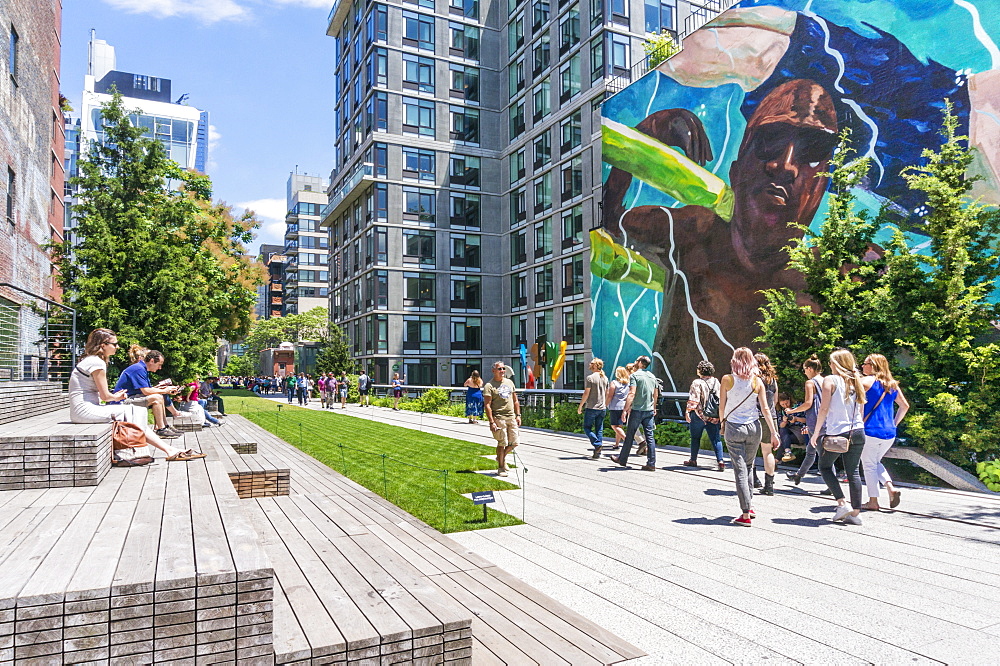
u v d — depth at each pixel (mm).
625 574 5152
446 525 6723
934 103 11117
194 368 22734
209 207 33000
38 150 21828
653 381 10680
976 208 9688
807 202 13039
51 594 2316
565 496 8383
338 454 12672
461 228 47562
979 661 3553
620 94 18578
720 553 5734
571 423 18094
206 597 2504
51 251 23969
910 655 3635
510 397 10359
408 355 45625
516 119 46469
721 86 15305
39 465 4539
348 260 52344
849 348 10406
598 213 36062
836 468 10172
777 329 11562
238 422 17797
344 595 3326
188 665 2477
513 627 3914
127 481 4805
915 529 6566
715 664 3510
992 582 4898
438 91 47406
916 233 11055
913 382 9812
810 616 4227
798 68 13523
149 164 25219
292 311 114250
